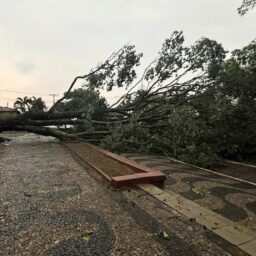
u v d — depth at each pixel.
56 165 8.87
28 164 9.11
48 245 3.55
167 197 5.50
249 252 3.37
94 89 17.39
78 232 3.93
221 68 13.22
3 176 7.37
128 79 16.50
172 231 3.97
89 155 10.59
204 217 4.50
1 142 17.91
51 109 17.08
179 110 12.16
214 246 3.54
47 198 5.45
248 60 10.48
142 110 15.98
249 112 10.62
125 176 6.51
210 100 12.43
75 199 5.39
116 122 14.89
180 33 15.65
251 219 4.51
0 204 5.10
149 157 11.90
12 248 3.47
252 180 7.49
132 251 3.41
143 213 4.66
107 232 3.93
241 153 11.65
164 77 15.73
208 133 11.14
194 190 6.17
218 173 8.44
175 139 11.84
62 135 16.44
